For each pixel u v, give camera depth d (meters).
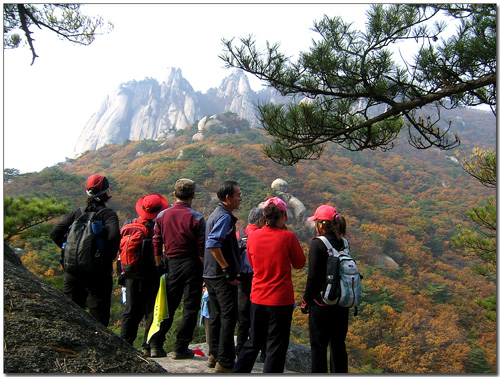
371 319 52.38
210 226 3.42
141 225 3.88
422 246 84.44
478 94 4.67
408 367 45.41
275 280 3.04
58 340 1.79
